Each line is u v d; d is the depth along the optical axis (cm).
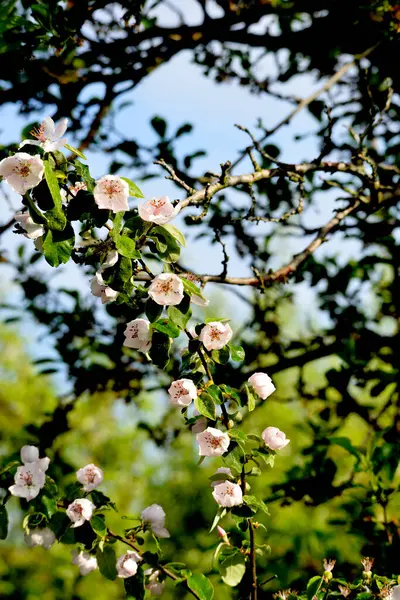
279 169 289
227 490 215
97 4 343
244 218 281
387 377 382
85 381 416
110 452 881
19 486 232
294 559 442
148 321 208
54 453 423
